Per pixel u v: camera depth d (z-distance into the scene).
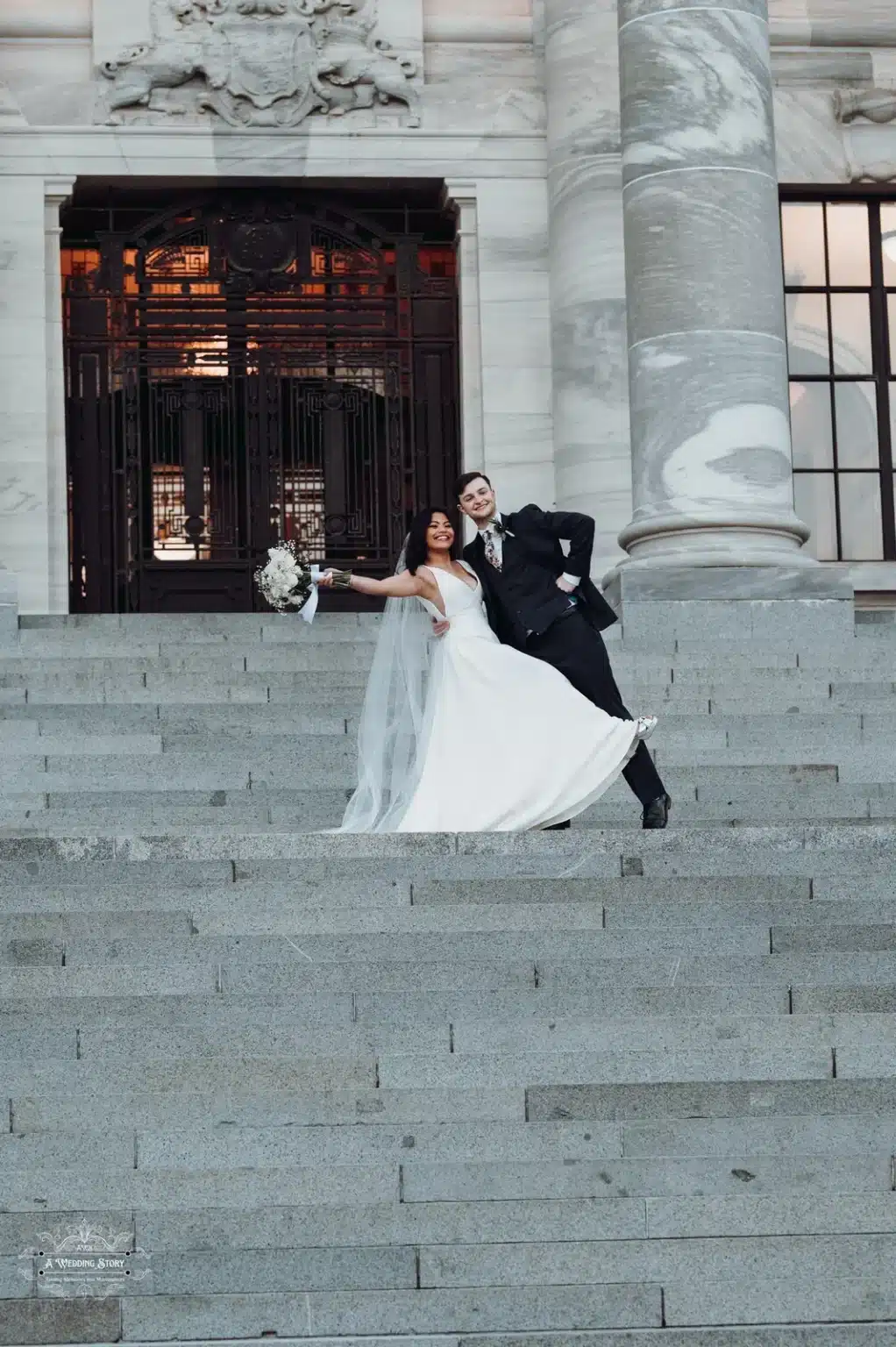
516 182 20.00
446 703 9.98
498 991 7.46
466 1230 6.32
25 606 19.02
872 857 8.78
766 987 7.54
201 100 19.77
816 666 13.84
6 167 19.50
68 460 19.73
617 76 19.36
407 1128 6.69
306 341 20.09
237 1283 6.14
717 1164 6.58
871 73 20.56
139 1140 6.62
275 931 8.14
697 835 8.84
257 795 11.49
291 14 19.91
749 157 15.79
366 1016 7.40
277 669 13.51
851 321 20.73
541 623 9.97
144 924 8.05
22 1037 7.18
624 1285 6.11
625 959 7.76
